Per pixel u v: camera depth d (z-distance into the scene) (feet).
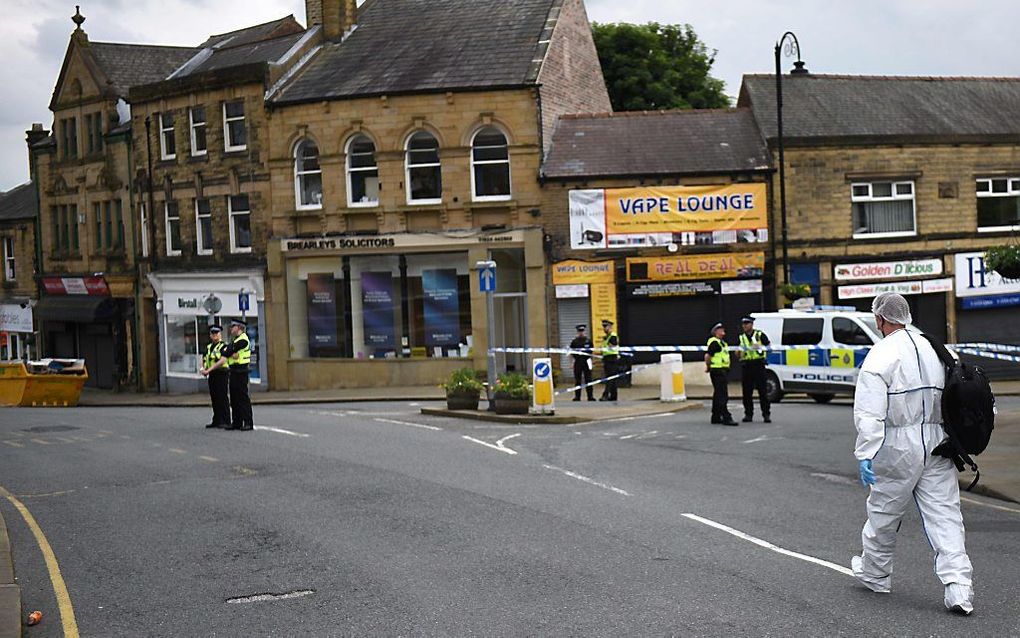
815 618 23.65
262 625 24.35
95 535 34.60
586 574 27.81
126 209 135.13
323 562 29.89
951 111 109.91
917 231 105.09
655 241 104.01
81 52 141.90
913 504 37.96
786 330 85.20
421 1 124.26
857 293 103.96
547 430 63.72
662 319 104.42
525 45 110.42
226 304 120.98
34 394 110.93
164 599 26.81
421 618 24.29
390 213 109.40
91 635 23.99
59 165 147.02
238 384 64.23
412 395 100.99
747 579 27.12
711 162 103.96
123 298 136.87
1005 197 107.24
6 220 157.58
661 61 157.38
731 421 65.21
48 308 144.56
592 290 104.53
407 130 108.37
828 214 103.60
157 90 126.31
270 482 43.62
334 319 113.91
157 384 134.00
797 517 35.47
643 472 45.62
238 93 117.60
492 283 75.36
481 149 107.65
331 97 110.32
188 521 36.24
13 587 26.78
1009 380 104.73
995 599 25.16
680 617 23.82
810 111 107.76
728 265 103.35
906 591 25.94
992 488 41.16
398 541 32.09
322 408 89.15
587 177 104.22
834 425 64.18
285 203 114.32
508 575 27.86
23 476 48.34
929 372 24.58
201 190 122.72
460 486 41.63
